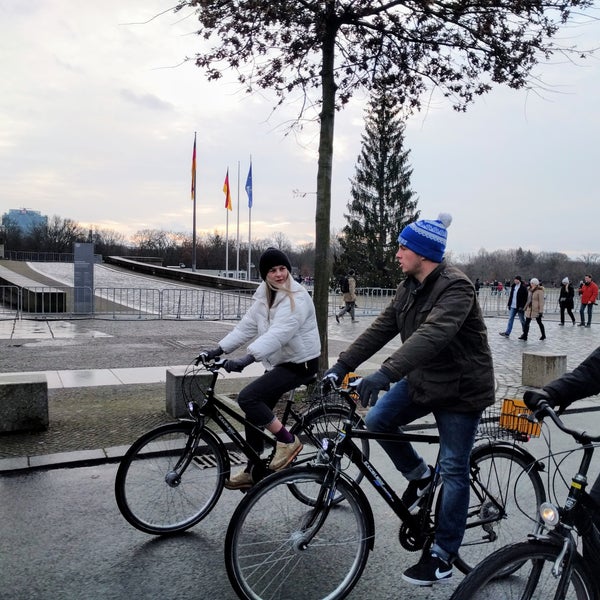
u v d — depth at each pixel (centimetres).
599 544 245
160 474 387
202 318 1953
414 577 297
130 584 327
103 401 733
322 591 303
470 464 344
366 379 282
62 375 899
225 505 439
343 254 4662
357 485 310
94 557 356
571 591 241
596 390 250
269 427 387
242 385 837
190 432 395
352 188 4700
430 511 321
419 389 310
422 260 311
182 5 682
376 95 866
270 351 373
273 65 783
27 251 8675
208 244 8850
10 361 1022
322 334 748
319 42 752
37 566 344
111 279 3603
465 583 223
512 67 736
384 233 4594
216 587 326
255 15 705
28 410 593
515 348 1455
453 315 292
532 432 365
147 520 384
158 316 1952
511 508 365
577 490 236
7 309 2091
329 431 404
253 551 294
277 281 389
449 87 799
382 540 390
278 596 298
